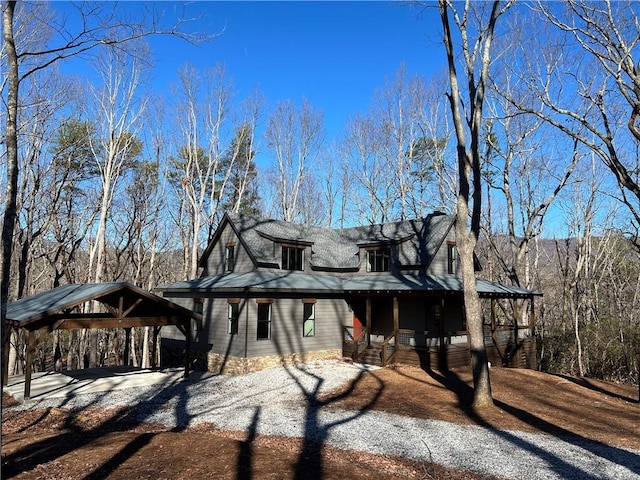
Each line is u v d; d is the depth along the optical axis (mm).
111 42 8641
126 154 27719
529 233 28266
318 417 11719
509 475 7723
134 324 16000
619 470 7992
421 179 37500
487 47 13750
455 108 14055
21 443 9281
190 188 32969
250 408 12844
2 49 14477
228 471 7285
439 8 13805
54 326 14141
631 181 11820
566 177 26625
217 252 24266
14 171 6793
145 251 35469
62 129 26094
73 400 13750
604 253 34812
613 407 13742
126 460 7867
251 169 40094
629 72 11320
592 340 25234
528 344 22359
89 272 27438
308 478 7066
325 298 21781
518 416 11961
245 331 18469
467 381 16188
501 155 28422
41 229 25359
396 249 23188
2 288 6258
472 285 13453
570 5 12125
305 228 26266
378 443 9508
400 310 22531
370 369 18781
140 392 15125
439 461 8398
